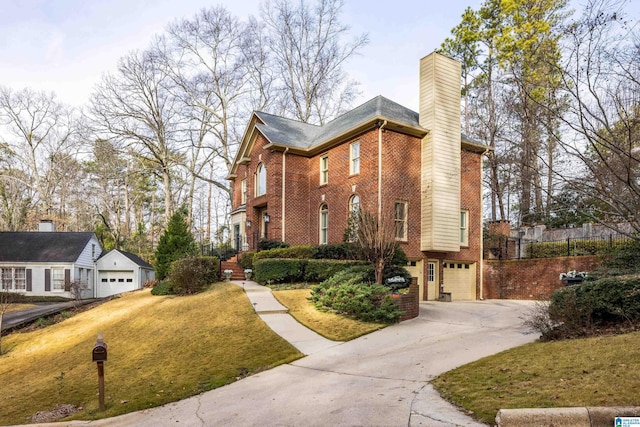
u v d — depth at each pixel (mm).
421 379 7102
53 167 48188
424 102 19938
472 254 21250
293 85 37281
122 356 11258
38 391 9406
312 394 6785
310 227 22938
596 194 8773
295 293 15727
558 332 9172
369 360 8750
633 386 5102
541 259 19500
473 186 21703
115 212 52688
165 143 35938
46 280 29703
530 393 5461
